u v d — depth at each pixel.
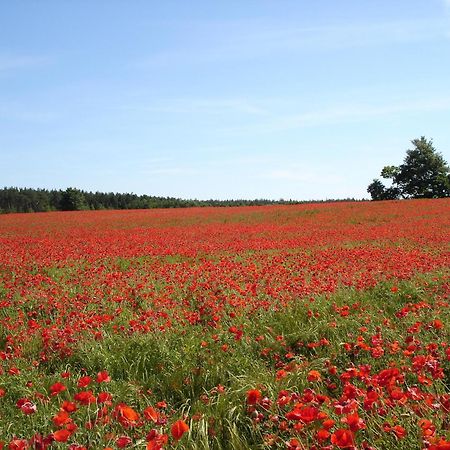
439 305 7.34
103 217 47.94
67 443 3.97
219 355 6.11
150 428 4.22
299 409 3.61
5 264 15.52
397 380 4.41
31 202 117.38
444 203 43.56
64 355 6.56
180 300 9.48
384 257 13.80
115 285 11.13
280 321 7.40
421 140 83.00
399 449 3.68
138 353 6.32
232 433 4.24
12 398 5.30
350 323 6.89
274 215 41.22
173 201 108.62
